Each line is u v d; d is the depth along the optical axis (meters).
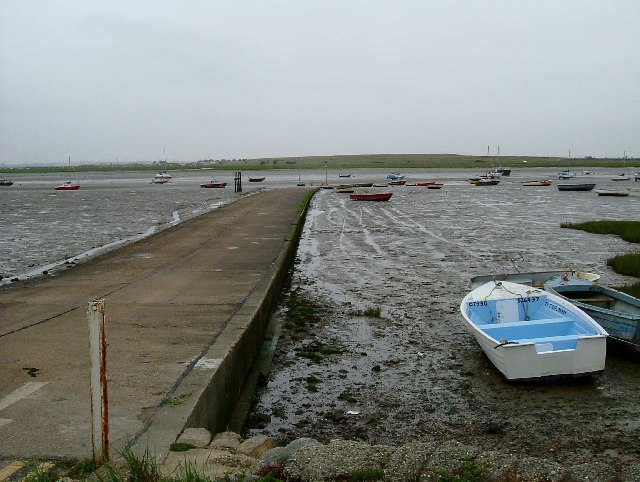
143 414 5.60
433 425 7.46
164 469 4.51
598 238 25.02
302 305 13.91
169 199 52.53
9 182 86.81
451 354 10.23
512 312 11.01
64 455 4.79
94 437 4.55
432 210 40.53
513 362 8.50
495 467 4.67
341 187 70.19
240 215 30.48
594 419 7.59
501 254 21.19
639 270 16.95
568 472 4.66
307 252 22.31
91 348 4.53
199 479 4.16
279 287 14.76
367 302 14.14
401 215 36.91
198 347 7.89
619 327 9.80
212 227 24.92
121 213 38.50
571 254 20.98
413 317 12.69
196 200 50.56
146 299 11.20
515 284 11.81
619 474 4.83
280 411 7.92
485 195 57.41
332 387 8.78
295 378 9.16
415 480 4.50
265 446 5.29
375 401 8.25
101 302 4.56
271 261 16.09
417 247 23.20
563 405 8.05
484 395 8.43
